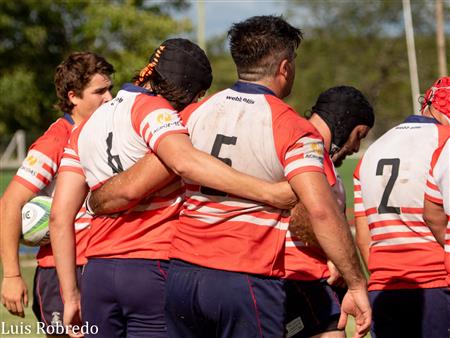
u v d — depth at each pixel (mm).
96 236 15547
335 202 13492
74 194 16109
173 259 14547
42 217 18328
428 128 18359
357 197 19453
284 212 14117
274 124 13906
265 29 14578
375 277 18531
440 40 147375
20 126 132375
